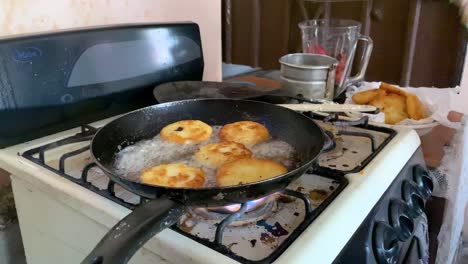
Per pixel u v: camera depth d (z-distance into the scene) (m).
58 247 0.64
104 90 0.81
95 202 0.53
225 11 1.59
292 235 0.45
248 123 0.74
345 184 0.57
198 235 0.48
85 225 0.56
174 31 0.95
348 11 1.40
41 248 0.68
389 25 1.34
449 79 1.30
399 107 1.01
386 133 0.78
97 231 0.54
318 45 1.20
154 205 0.41
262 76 1.55
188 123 0.74
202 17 1.23
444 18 1.24
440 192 0.89
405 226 0.61
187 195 0.42
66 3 0.84
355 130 0.80
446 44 1.27
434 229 0.94
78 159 0.68
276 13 1.53
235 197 0.44
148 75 0.90
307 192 0.58
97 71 0.79
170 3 1.09
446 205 0.91
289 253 0.42
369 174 0.59
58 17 0.83
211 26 1.28
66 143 0.69
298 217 0.52
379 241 0.53
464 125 0.96
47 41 0.71
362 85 1.19
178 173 0.56
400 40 1.33
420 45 1.31
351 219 0.51
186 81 0.97
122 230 0.38
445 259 0.96
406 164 0.70
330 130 0.80
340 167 0.66
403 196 0.65
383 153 0.67
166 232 0.46
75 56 0.75
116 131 0.66
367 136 0.73
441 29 1.26
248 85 0.98
